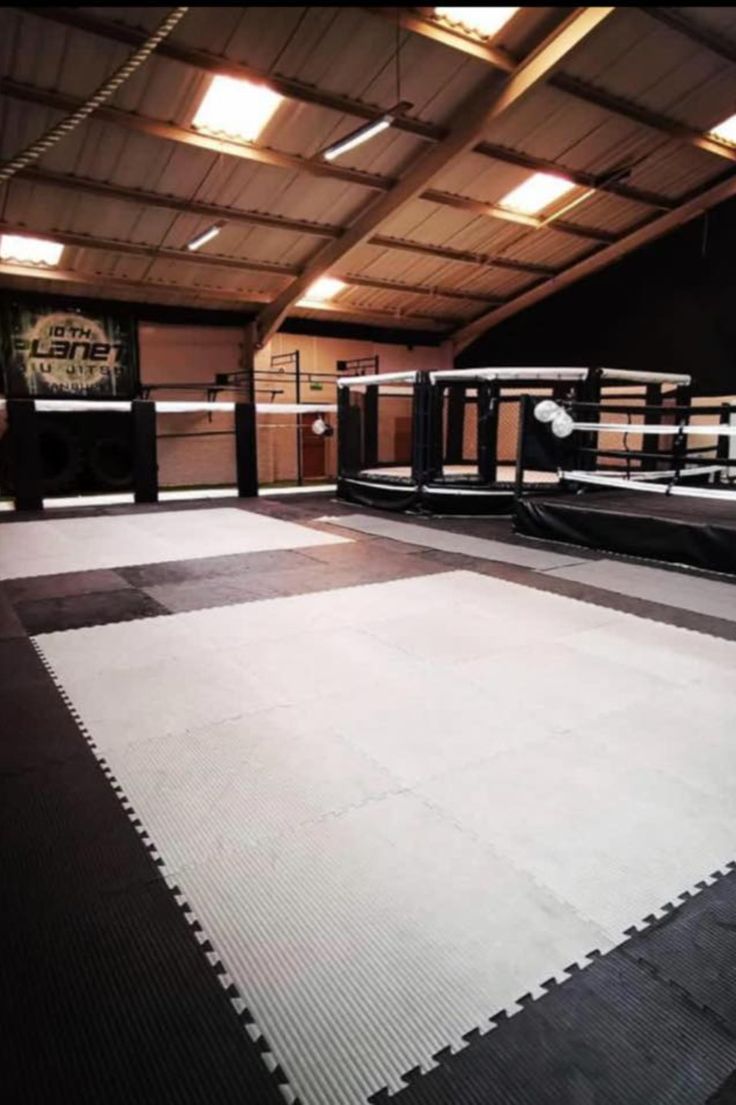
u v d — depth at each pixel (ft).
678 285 33.17
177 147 23.08
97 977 3.62
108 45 18.31
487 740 6.30
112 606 10.89
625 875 4.43
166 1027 3.33
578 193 29.71
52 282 30.48
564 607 10.89
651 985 3.56
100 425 33.40
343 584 12.41
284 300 34.09
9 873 4.43
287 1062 3.16
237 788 5.46
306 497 27.27
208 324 35.88
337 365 40.50
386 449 43.34
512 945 3.84
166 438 36.14
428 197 28.35
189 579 12.78
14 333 30.94
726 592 11.87
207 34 18.54
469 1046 3.23
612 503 17.07
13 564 14.11
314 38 19.39
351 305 38.14
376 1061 3.16
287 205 27.61
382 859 4.58
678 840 4.80
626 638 9.32
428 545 16.44
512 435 38.78
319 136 23.70
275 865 4.52
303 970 3.67
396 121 23.15
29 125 20.86
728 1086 3.02
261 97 21.71
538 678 7.83
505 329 41.52
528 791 5.43
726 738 6.36
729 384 31.53
